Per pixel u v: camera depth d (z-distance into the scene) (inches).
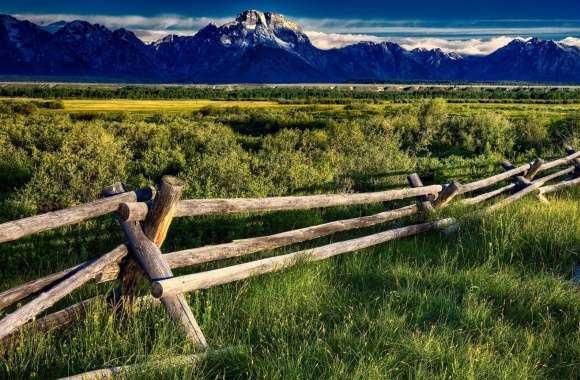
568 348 157.8
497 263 232.8
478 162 569.6
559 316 183.0
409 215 281.3
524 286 199.6
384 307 169.9
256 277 187.0
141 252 153.6
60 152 463.5
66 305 170.6
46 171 317.7
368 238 239.0
